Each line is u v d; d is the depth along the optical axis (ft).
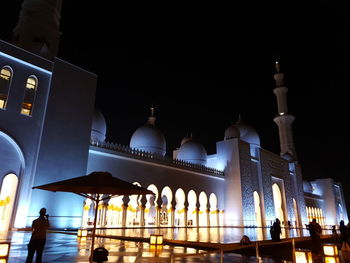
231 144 116.06
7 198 59.06
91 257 22.85
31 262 22.88
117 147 77.05
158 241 39.81
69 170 62.13
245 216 106.63
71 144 63.72
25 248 32.86
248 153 119.55
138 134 106.22
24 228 52.70
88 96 69.92
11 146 56.59
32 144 58.54
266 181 123.85
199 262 29.96
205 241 46.19
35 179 56.39
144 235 54.24
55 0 77.05
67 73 66.69
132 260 28.78
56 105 62.90
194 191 99.60
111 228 69.62
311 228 41.93
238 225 105.60
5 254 22.39
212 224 105.91
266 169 126.62
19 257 27.55
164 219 112.47
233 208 108.68
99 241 44.62
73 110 65.87
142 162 82.94
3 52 56.49
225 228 95.81
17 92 58.13
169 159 92.38
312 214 171.22
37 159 57.47
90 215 76.43
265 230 87.35
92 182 21.84
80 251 32.53
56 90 63.62
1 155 54.70
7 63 57.57
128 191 24.20
